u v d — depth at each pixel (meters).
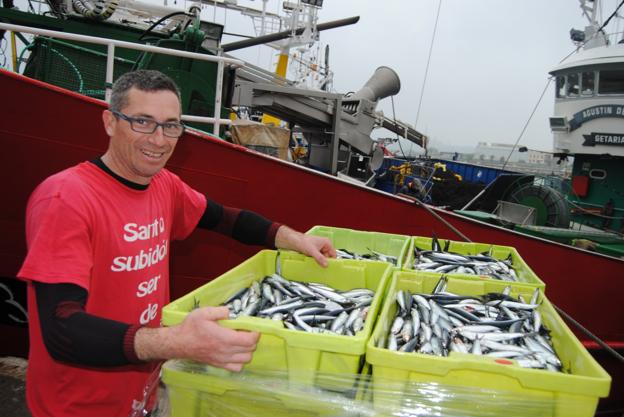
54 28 5.00
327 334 1.46
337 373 1.46
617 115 7.77
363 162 7.49
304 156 8.70
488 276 2.49
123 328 1.35
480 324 1.88
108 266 1.66
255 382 1.47
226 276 1.98
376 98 8.58
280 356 1.52
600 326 5.02
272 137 4.67
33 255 1.42
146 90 1.60
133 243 1.74
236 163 3.79
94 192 1.62
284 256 2.41
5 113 3.18
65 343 1.33
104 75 4.39
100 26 5.11
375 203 4.14
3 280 3.50
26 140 3.25
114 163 1.71
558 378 1.34
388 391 1.40
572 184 8.78
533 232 5.96
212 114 4.98
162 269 1.97
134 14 7.48
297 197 3.96
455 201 8.43
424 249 3.07
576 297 4.84
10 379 3.35
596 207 8.33
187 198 2.17
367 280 2.37
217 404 1.51
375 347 1.43
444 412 1.38
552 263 4.65
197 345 1.32
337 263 2.36
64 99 3.22
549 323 1.95
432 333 1.75
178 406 1.54
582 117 8.24
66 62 4.24
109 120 1.67
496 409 1.37
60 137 3.28
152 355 1.33
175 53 3.65
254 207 3.91
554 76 8.80
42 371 1.69
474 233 4.39
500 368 1.37
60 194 1.52
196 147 3.68
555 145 8.90
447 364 1.39
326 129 6.73
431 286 2.30
